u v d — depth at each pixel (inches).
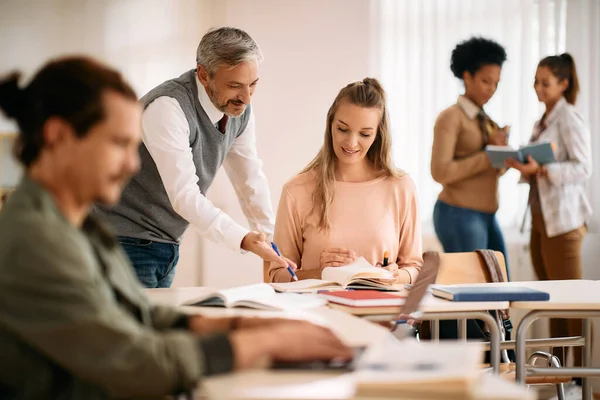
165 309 59.3
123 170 47.8
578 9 172.1
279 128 191.3
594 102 171.9
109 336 44.0
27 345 45.3
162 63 194.1
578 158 151.6
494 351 81.8
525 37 174.9
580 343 109.0
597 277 168.4
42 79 46.4
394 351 46.5
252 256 190.5
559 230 152.1
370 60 186.7
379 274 90.7
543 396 151.1
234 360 46.3
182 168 102.2
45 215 45.8
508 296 81.9
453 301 81.7
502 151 149.2
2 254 44.5
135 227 107.3
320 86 189.9
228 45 102.4
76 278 44.5
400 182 109.5
